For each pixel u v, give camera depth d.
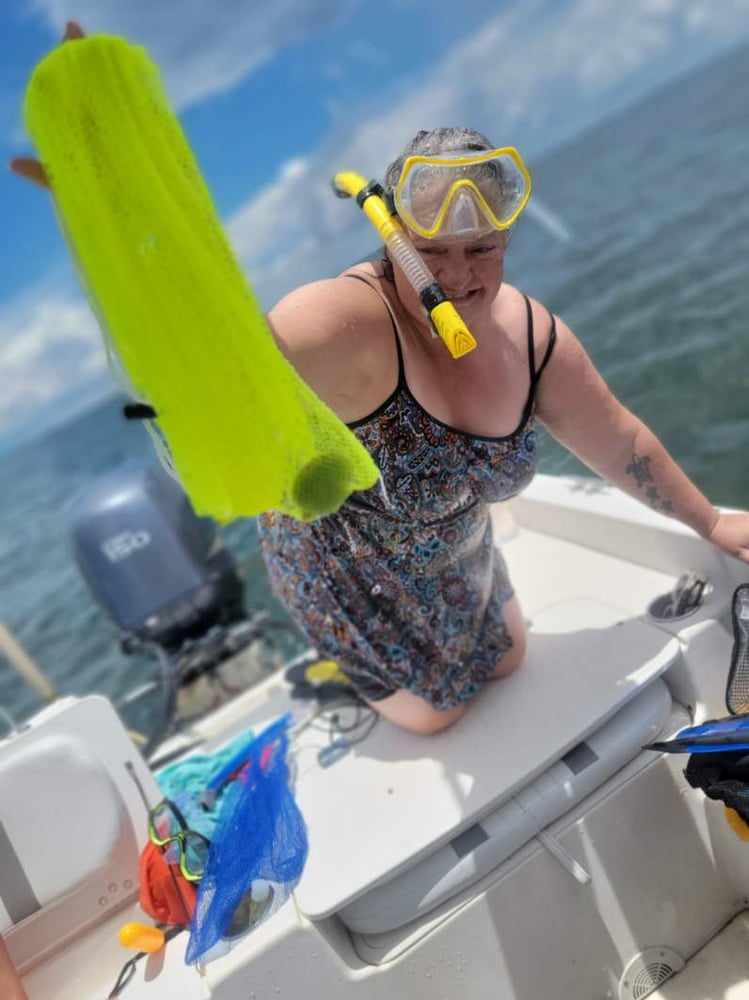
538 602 1.85
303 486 0.89
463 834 1.34
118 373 0.85
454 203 1.06
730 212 8.95
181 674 2.82
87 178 0.75
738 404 4.57
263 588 4.68
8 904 1.43
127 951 1.42
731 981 1.39
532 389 1.34
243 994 1.24
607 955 1.39
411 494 1.29
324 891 1.27
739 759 1.19
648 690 1.49
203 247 0.80
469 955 1.30
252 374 0.83
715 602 1.57
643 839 1.40
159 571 3.00
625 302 7.34
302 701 1.89
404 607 1.46
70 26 0.78
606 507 1.88
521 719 1.49
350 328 1.15
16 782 1.43
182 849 1.40
